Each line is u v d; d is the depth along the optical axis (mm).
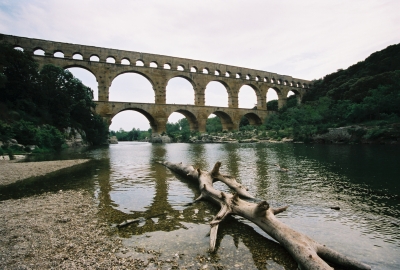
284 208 7270
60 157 26906
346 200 9102
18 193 11047
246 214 7098
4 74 36750
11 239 6211
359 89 60844
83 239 6234
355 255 5332
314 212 7926
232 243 6023
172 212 8320
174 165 16656
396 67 69125
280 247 5816
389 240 5973
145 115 72500
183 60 76688
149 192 10977
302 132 50625
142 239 6250
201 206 8969
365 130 39719
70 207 8875
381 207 8273
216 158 23312
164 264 5066
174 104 72812
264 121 91375
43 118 42406
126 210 8516
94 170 17328
